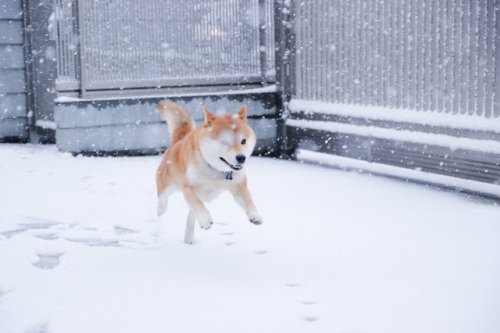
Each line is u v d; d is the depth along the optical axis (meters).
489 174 7.29
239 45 11.28
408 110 8.34
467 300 4.18
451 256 5.11
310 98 10.15
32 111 12.52
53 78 11.77
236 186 5.16
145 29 10.87
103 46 10.70
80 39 10.52
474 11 7.32
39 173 8.88
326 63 9.73
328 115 9.70
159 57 10.97
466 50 7.48
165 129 10.80
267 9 11.19
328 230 5.95
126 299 4.25
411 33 8.19
